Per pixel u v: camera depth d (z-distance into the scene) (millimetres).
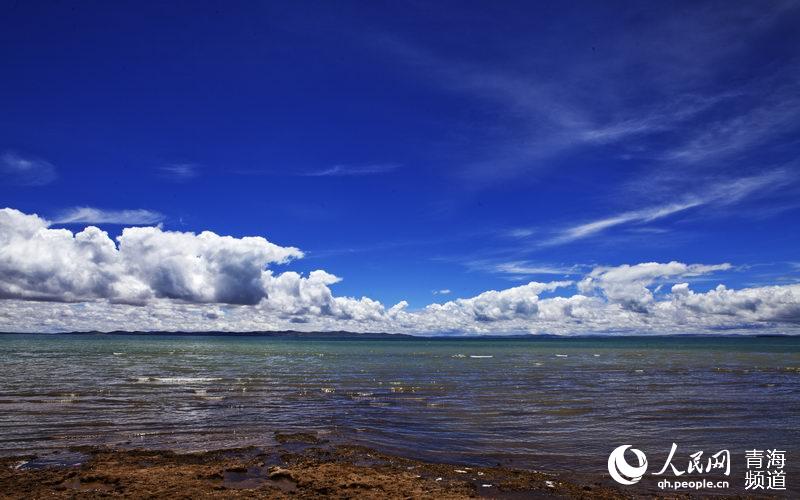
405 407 24281
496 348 145250
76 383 32844
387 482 12266
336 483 12031
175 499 10883
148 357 70125
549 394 29516
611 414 22484
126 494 11133
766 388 33469
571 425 20031
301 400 26266
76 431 18094
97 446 15891
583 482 13016
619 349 134250
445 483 12539
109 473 12594
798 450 16281
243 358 71062
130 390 29500
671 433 18625
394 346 162250
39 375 38844
